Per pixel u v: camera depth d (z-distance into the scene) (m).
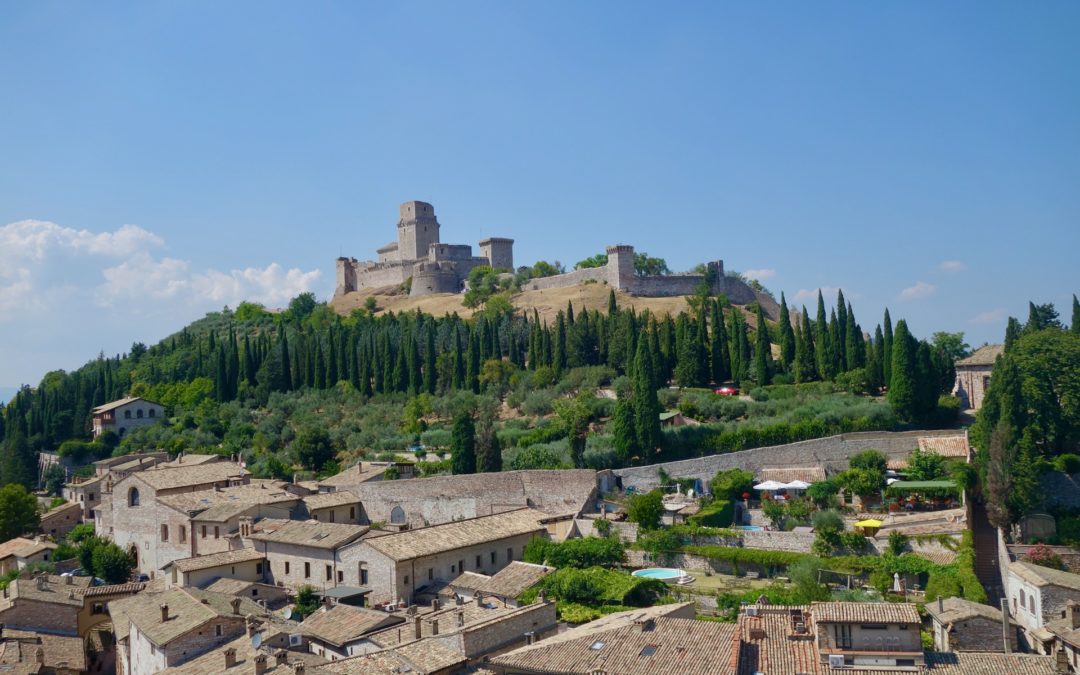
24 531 131.50
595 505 101.44
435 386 168.12
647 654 56.47
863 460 99.31
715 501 97.75
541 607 67.31
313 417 165.25
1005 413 90.12
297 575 92.94
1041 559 76.31
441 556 86.88
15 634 82.88
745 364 147.12
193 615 72.81
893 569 76.94
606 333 163.12
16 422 188.38
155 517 110.62
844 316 141.75
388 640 65.12
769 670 53.25
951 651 58.97
